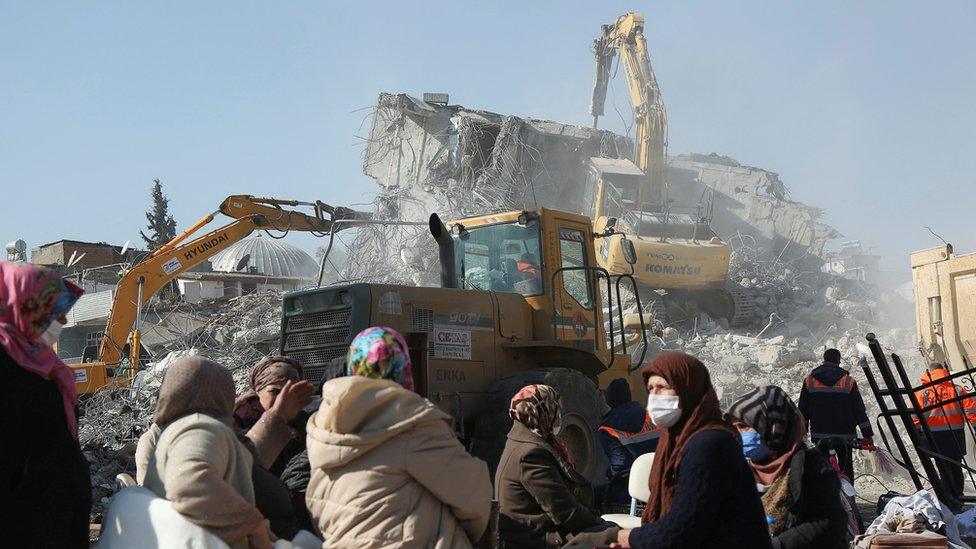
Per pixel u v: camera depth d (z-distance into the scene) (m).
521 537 4.82
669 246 24.83
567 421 8.84
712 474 3.55
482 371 9.22
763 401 4.16
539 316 9.86
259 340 15.98
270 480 4.30
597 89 32.84
